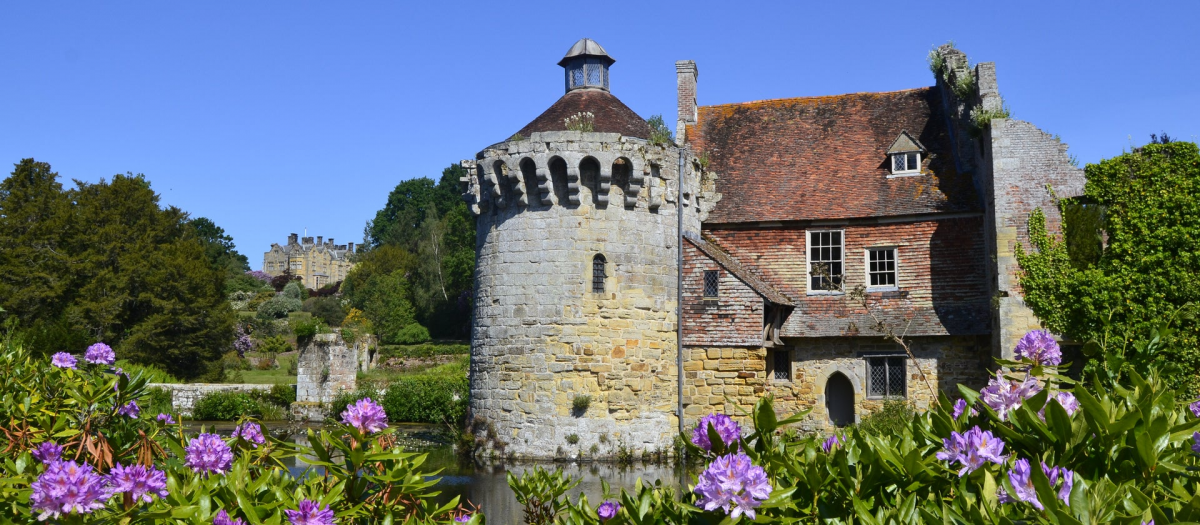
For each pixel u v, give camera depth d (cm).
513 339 2589
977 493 585
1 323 2898
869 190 2848
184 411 4100
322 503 669
